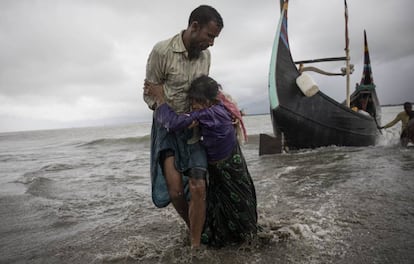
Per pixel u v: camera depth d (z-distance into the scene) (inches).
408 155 272.8
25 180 264.7
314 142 381.1
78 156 522.9
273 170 247.1
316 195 160.1
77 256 105.8
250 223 103.9
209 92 95.7
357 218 121.3
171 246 107.5
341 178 195.8
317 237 106.0
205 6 96.0
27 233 132.6
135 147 660.7
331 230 111.3
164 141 101.1
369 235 104.9
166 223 133.0
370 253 92.5
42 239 124.5
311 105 362.0
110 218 147.6
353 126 401.4
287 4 370.0
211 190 106.0
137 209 159.3
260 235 107.4
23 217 155.7
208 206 105.3
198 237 100.2
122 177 262.4
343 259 90.2
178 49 98.5
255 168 266.8
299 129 364.2
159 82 102.5
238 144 105.2
